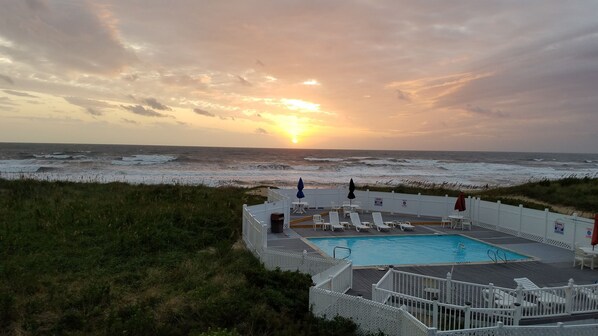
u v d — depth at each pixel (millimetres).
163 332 8172
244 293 9961
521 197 29562
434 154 156875
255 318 8625
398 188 33594
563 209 24719
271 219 19031
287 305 9383
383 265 13734
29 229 16234
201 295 10148
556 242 16906
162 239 15883
